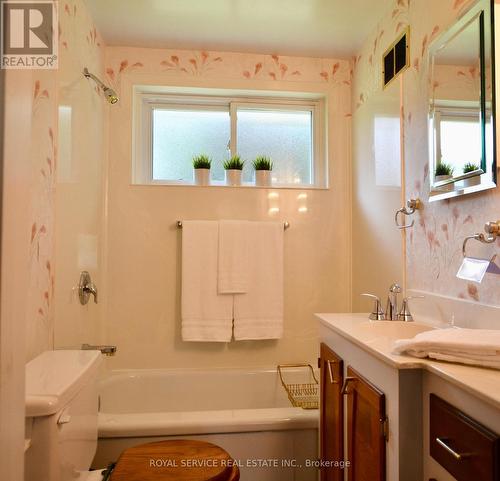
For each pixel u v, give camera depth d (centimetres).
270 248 229
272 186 241
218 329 221
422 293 154
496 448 66
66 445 98
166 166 249
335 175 245
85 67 187
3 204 49
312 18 203
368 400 109
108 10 194
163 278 230
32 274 129
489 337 92
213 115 255
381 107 198
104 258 223
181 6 192
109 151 228
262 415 162
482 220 121
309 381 227
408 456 92
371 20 204
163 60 234
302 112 257
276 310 227
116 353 226
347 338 125
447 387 82
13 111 51
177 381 221
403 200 173
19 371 55
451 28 134
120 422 153
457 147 131
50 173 143
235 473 119
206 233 224
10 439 52
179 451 129
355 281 235
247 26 210
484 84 117
